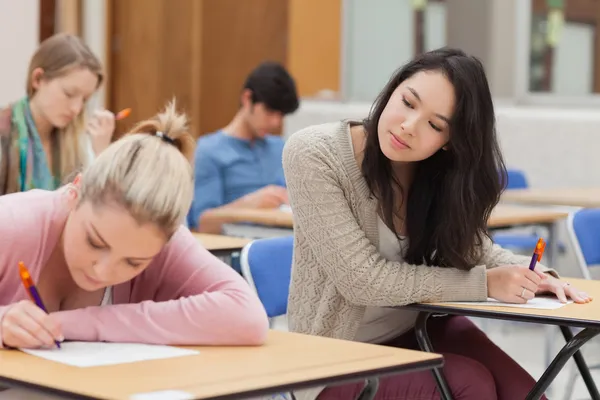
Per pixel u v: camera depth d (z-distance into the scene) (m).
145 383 1.50
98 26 6.85
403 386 2.42
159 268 2.04
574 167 6.46
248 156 4.95
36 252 1.89
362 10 7.29
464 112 2.43
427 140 2.42
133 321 1.87
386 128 2.45
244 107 4.94
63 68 3.58
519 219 4.34
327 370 1.63
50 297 1.96
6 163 3.57
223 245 3.49
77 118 3.67
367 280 2.45
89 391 1.45
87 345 1.82
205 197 4.81
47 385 1.49
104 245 1.74
